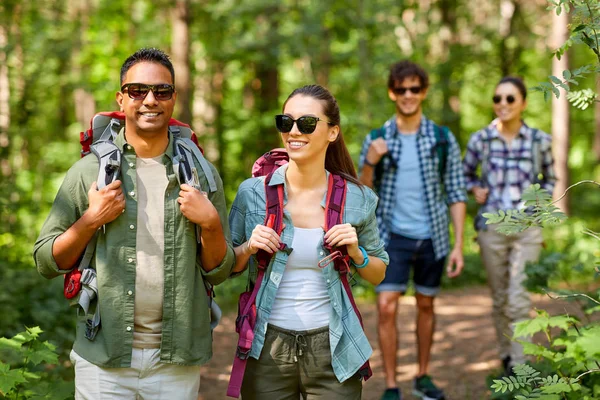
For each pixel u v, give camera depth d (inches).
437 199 200.4
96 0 729.0
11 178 363.6
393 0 528.7
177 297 110.7
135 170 111.7
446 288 414.0
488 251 217.5
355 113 511.5
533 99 711.1
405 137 201.9
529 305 211.6
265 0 563.2
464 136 732.0
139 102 108.2
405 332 300.0
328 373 115.9
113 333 108.7
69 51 631.8
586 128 858.8
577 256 416.8
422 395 199.3
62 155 647.8
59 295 257.4
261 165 128.3
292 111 117.4
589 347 109.7
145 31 676.7
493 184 219.6
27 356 137.5
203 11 628.4
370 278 125.0
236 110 719.7
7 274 261.7
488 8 719.1
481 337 284.5
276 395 117.6
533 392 123.6
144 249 110.7
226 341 283.3
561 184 483.8
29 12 516.1
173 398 112.8
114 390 110.2
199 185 110.6
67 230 107.8
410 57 586.2
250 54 607.2
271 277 115.9
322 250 116.6
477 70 661.3
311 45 584.1
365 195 122.9
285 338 115.7
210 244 110.0
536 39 601.0
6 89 427.2
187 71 520.1
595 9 118.9
